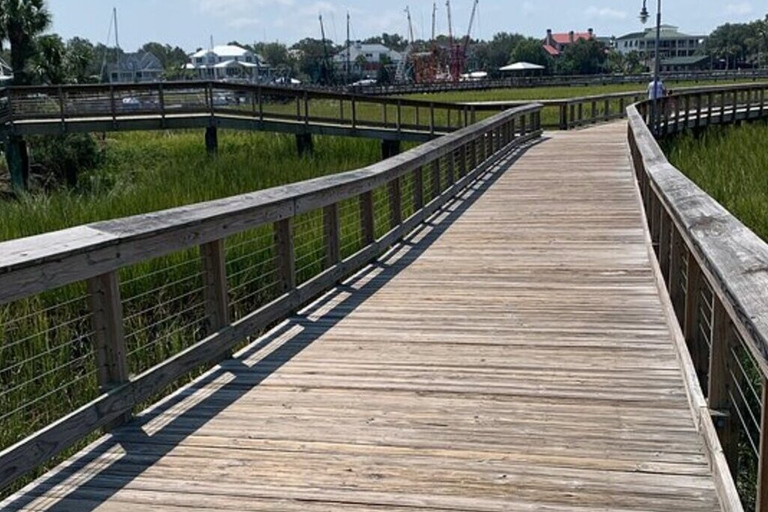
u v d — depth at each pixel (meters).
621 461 3.10
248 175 14.95
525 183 12.22
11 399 5.12
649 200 7.36
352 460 3.18
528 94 46.69
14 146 19.05
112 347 3.44
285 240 5.25
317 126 19.62
